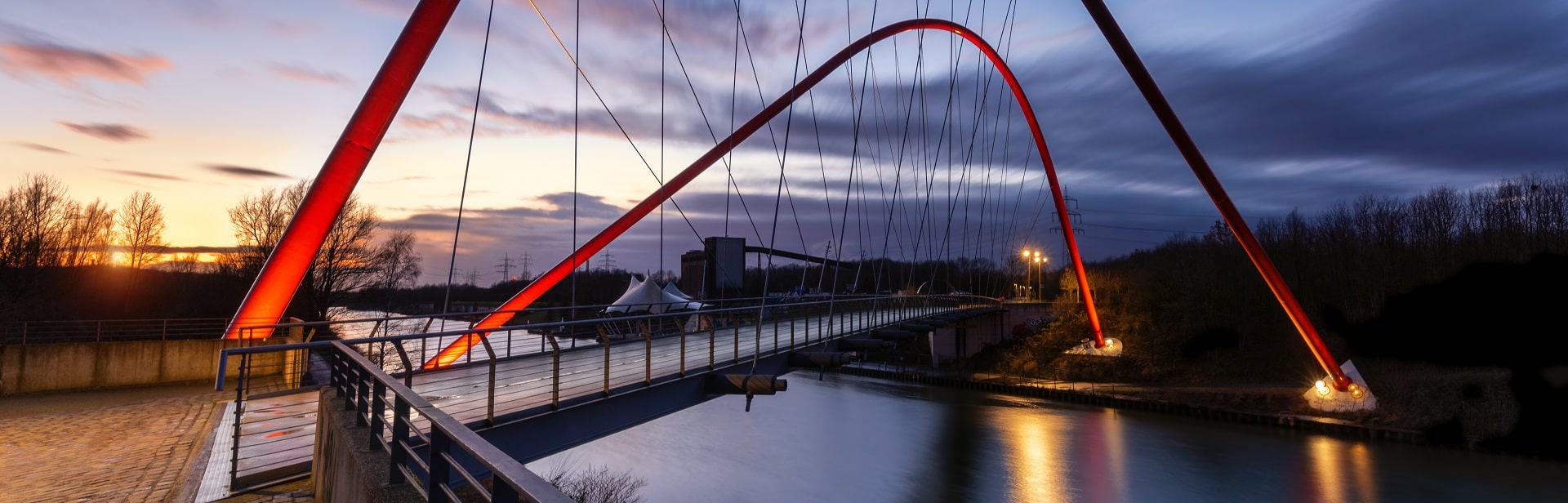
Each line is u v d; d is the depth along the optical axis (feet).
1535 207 153.58
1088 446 113.70
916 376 183.73
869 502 89.81
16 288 116.37
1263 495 90.07
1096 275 224.74
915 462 106.83
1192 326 174.19
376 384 16.97
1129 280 215.10
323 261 130.52
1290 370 153.17
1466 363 133.90
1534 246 138.72
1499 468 96.84
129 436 37.27
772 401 157.17
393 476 14.16
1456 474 94.79
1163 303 191.52
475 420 25.40
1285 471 98.12
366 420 19.31
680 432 126.52
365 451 16.62
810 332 73.61
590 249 77.61
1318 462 101.45
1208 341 169.58
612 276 213.46
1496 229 156.56
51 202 133.18
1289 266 178.70
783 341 61.21
